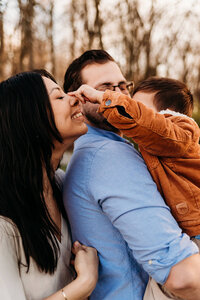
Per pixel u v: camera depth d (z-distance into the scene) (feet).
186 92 5.82
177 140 3.89
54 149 4.23
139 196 3.65
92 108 4.76
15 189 3.85
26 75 4.02
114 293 3.99
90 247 4.07
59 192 4.53
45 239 3.85
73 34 23.70
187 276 3.35
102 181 3.82
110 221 3.97
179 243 3.46
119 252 3.99
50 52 22.44
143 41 22.84
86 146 4.25
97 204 3.91
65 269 4.19
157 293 3.83
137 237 3.53
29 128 3.90
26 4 17.89
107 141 4.13
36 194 3.93
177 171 4.04
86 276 3.73
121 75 4.96
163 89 5.70
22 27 17.79
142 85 6.02
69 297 3.65
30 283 3.81
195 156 4.21
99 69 4.82
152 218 3.55
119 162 3.84
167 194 3.94
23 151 3.92
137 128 3.76
